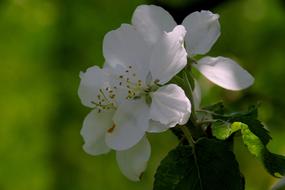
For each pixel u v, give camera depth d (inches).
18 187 30.2
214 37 16.0
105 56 15.8
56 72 31.0
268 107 31.0
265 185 29.7
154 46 15.6
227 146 15.0
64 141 30.5
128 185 29.9
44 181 30.4
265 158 14.9
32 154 30.4
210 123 15.3
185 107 15.1
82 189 30.2
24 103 30.6
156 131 15.3
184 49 15.4
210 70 15.9
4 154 30.2
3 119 30.4
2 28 31.2
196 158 15.0
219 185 15.0
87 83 15.8
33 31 31.2
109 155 30.3
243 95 28.6
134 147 15.5
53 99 30.8
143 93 15.6
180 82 15.5
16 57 30.9
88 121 15.8
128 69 15.7
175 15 31.1
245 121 15.4
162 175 15.1
